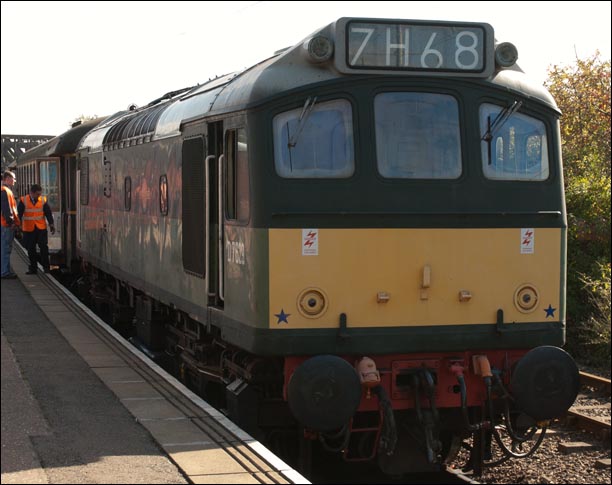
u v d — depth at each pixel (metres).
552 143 7.85
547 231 7.80
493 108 7.70
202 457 6.50
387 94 7.50
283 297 7.23
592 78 18.17
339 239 7.33
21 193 28.84
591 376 12.02
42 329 12.18
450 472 8.68
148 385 8.80
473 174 7.61
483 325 7.61
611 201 17.27
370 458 7.66
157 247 10.84
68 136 19.34
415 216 7.47
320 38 7.36
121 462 6.39
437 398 7.68
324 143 7.39
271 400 8.05
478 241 7.61
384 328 7.40
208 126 8.54
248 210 7.39
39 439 6.94
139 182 11.97
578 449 9.45
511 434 7.71
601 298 15.25
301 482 5.96
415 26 7.52
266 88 7.33
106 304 16.67
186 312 9.45
